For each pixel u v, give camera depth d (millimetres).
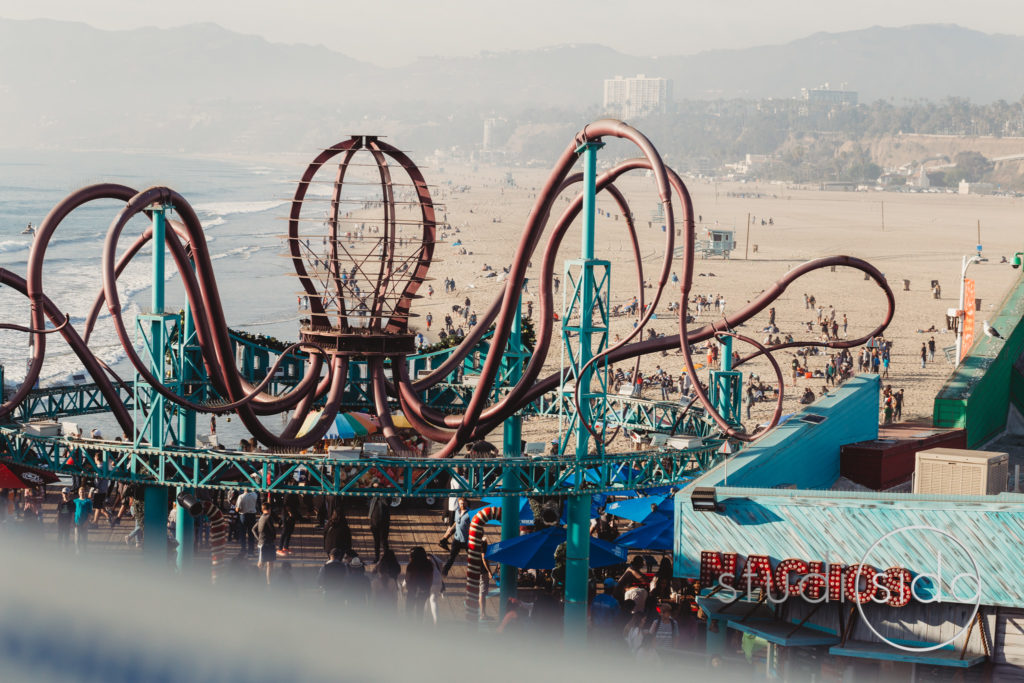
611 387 104688
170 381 44969
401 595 45125
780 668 30734
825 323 145750
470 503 55062
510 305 44656
